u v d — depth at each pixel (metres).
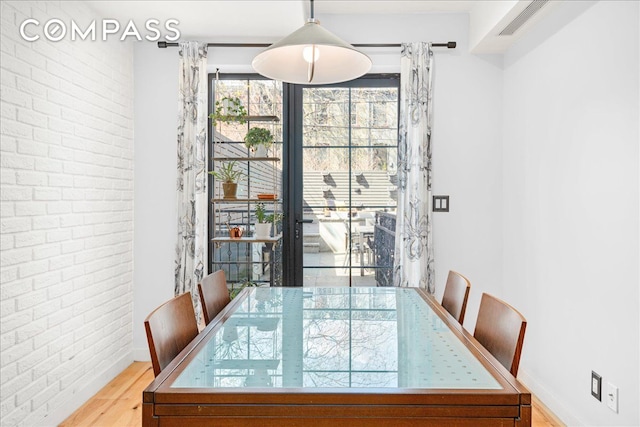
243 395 1.17
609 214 2.23
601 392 2.30
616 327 2.18
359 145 3.75
